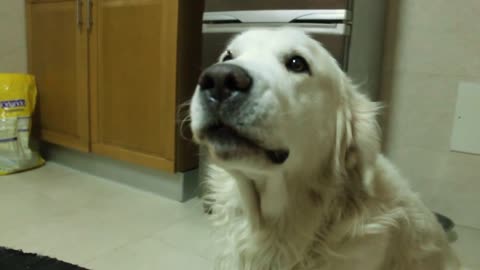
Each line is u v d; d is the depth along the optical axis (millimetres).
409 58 1984
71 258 1550
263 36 993
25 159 2568
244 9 1728
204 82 776
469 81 1877
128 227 1832
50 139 2693
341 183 1015
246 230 1058
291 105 869
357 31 1663
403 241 1059
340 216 998
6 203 2049
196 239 1739
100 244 1668
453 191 1983
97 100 2371
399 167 2076
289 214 995
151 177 2273
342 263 987
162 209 2053
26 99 2586
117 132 2312
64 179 2455
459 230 1923
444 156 1977
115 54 2232
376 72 1990
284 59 938
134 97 2197
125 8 2145
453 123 1933
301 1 1603
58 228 1794
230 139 791
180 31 1988
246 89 772
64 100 2551
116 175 2441
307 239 993
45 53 2613
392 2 1980
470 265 1585
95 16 2285
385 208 1016
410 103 2012
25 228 1780
